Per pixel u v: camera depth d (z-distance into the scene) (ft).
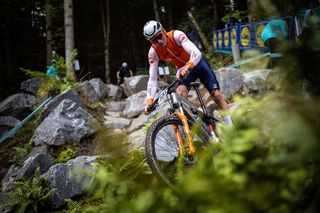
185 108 9.80
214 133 9.36
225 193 2.32
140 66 69.92
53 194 12.11
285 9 2.50
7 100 24.79
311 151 2.07
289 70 2.40
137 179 3.51
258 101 2.56
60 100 21.74
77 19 70.13
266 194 2.30
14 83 55.57
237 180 2.40
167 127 9.59
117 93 26.53
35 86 28.17
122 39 73.72
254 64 3.11
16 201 11.99
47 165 15.31
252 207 2.27
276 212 2.24
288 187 2.32
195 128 8.00
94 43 73.56
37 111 23.30
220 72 19.85
